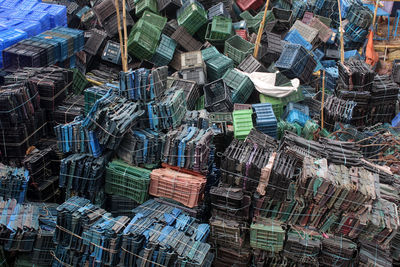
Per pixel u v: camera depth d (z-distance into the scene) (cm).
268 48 1622
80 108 1167
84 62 1591
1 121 987
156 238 833
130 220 905
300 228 911
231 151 938
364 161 1008
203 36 1756
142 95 1020
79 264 877
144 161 995
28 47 1272
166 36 1630
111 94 1049
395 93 1366
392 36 2316
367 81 1362
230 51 1622
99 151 985
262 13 1875
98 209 901
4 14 1562
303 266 905
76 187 974
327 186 852
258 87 1457
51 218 939
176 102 1061
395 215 862
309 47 1783
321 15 2222
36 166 1016
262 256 920
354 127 1350
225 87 1399
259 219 920
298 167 969
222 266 961
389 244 898
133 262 838
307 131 1287
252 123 1238
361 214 867
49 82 1107
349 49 2134
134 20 1830
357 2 2228
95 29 1667
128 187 993
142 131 1018
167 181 963
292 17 1956
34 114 1079
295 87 1429
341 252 879
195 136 976
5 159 1047
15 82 1073
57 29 1483
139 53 1556
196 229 898
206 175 1010
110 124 944
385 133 1261
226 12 1791
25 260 909
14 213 903
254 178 895
